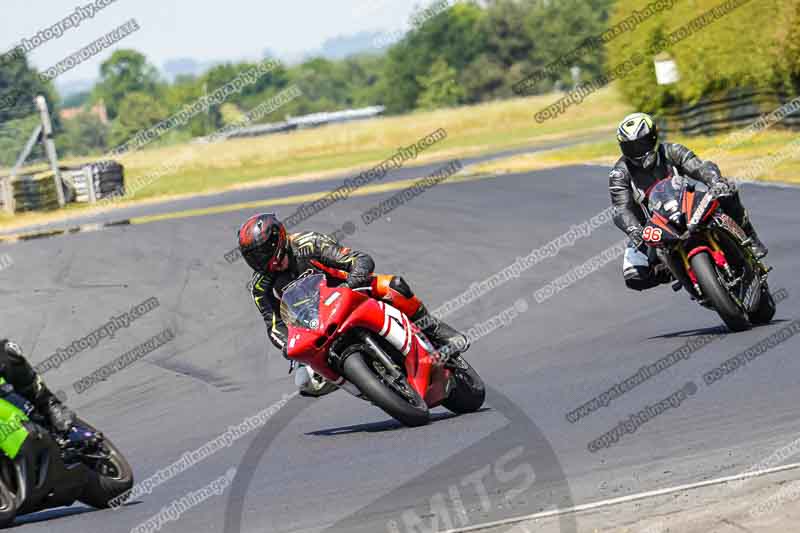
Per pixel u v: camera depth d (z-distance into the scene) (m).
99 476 24.17
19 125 152.88
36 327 54.81
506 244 66.12
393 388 27.78
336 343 27.16
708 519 16.83
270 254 27.77
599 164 106.81
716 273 33.50
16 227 119.50
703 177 33.75
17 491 22.33
